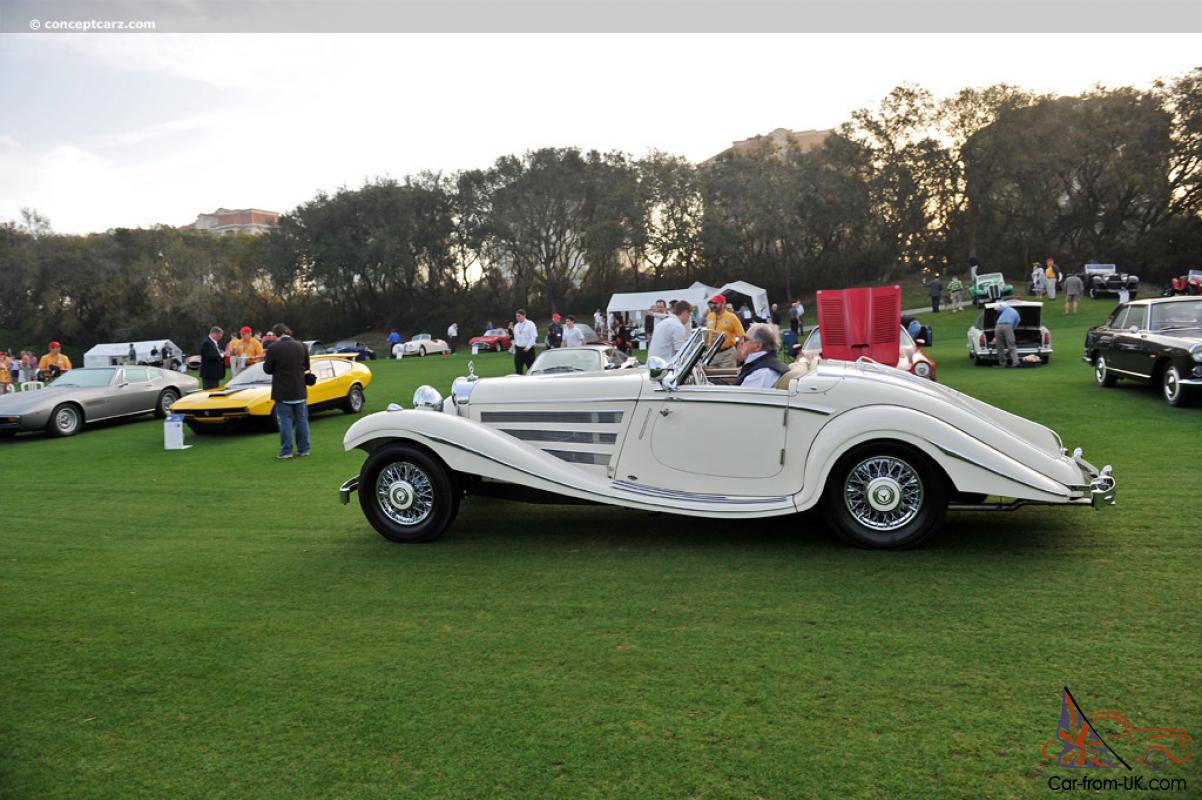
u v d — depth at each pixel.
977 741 2.81
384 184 66.00
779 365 5.50
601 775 2.70
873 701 3.12
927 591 4.23
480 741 2.94
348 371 14.63
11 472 9.46
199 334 66.38
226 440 11.52
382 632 4.01
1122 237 57.59
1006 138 52.75
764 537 5.36
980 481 4.64
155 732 3.10
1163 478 6.54
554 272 68.44
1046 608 3.94
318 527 6.21
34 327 66.75
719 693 3.23
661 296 44.03
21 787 2.75
